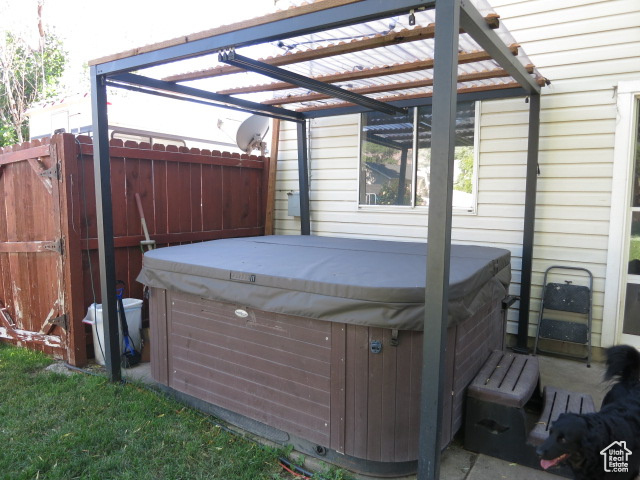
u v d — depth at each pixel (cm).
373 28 260
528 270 399
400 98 432
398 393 219
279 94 436
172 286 296
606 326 382
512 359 296
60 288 383
